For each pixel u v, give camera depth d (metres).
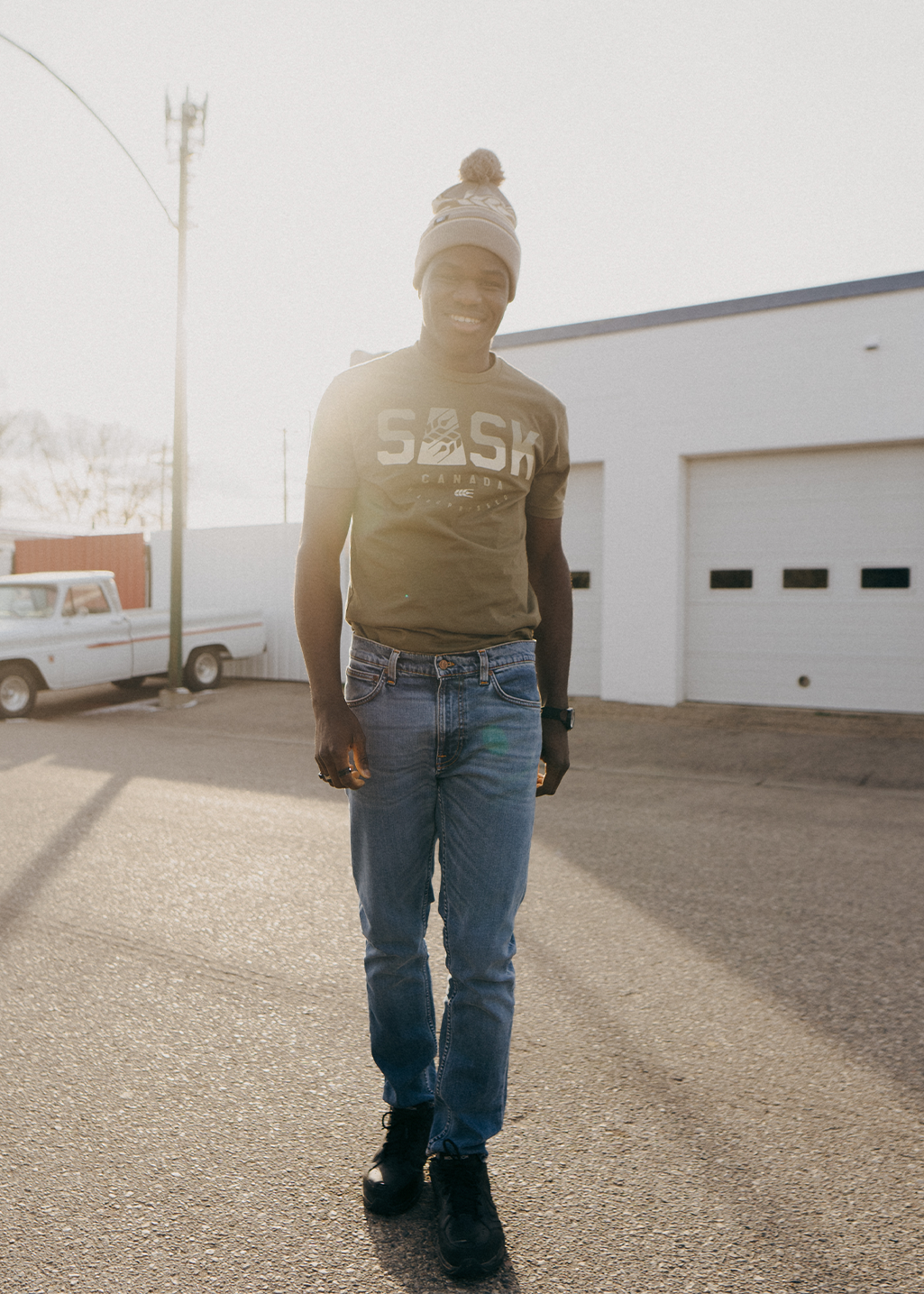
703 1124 2.27
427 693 1.81
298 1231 1.86
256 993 3.03
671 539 10.18
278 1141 2.19
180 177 11.52
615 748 8.16
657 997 3.01
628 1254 1.79
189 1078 2.48
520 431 1.83
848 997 3.00
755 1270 1.75
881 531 9.40
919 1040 2.70
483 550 1.80
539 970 3.23
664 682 10.30
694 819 5.56
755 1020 2.84
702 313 9.84
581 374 10.58
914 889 4.11
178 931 3.58
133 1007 2.92
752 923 3.69
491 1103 1.88
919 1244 1.82
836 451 9.55
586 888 4.16
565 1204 1.96
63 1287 1.69
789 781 6.77
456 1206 1.78
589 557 10.93
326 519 1.84
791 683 9.92
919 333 8.88
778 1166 2.09
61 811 5.74
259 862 4.56
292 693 12.30
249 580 13.82
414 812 1.86
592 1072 2.52
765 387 9.60
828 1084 2.46
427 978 2.01
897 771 7.00
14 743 8.62
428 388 1.79
